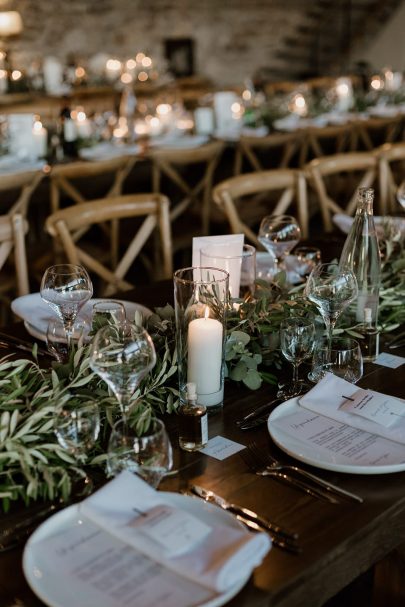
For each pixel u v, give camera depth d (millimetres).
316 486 1081
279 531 977
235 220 2730
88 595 850
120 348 1095
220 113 5070
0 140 3857
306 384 1387
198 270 1388
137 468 1021
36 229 4020
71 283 1444
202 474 1121
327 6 9922
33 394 1225
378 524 1016
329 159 3107
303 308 1512
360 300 1552
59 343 1444
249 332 1462
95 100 6164
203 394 1294
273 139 4512
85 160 3928
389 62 9859
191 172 4574
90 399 1200
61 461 1094
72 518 978
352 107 6039
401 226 2215
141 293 1950
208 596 843
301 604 933
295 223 1886
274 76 9945
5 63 6922
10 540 975
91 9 8961
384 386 1420
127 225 3861
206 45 9703
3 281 3043
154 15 9359
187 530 906
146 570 884
